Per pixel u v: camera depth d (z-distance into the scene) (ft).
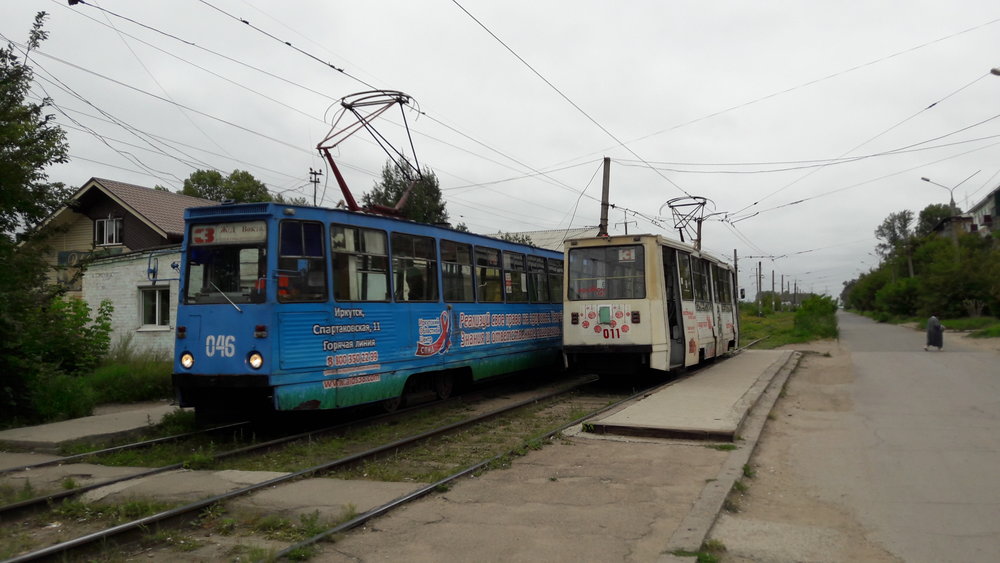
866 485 21.89
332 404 31.32
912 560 15.44
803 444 28.53
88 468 25.34
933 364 62.59
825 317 132.36
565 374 61.82
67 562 15.66
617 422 30.37
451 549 16.15
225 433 32.40
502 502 19.94
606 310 46.62
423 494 20.70
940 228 237.45
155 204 83.61
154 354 56.65
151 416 36.14
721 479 21.75
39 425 33.47
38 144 37.78
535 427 33.40
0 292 35.29
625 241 46.73
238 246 30.40
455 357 40.96
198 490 21.47
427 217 108.88
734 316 77.36
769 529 17.57
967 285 141.28
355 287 33.19
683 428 28.73
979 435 29.35
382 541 16.80
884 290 206.80
